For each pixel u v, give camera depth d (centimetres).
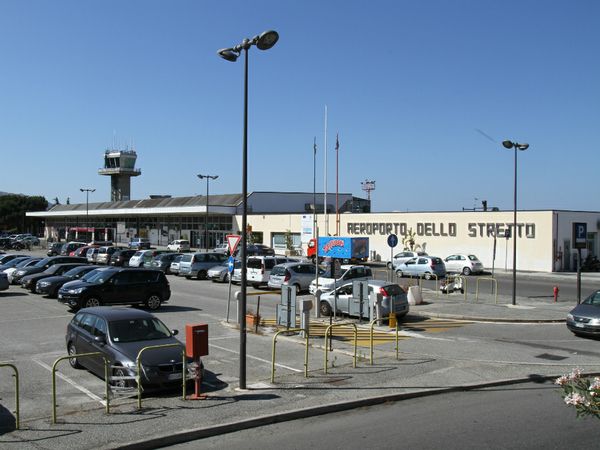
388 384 1189
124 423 927
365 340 1730
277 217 6650
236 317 2159
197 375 1084
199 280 3806
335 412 1029
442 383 1204
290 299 1817
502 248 4672
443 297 2792
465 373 1289
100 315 1298
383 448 823
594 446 819
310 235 5806
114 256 4741
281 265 3048
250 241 6575
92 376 1278
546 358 1478
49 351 1548
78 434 871
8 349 1572
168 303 2619
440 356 1484
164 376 1123
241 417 960
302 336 1758
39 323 2008
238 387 1164
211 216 7675
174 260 4147
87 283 2291
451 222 5016
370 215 5684
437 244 5112
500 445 827
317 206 7681
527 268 4506
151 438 852
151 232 8775
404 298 2152
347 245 4738
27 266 3356
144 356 1150
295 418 989
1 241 8200
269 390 1136
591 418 962
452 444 835
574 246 2278
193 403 1045
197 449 839
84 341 1291
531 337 1806
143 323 1288
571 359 1466
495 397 1126
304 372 1294
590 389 695
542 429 904
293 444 851
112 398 1101
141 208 8200
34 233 12388
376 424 948
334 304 2105
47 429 895
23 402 1077
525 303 2575
